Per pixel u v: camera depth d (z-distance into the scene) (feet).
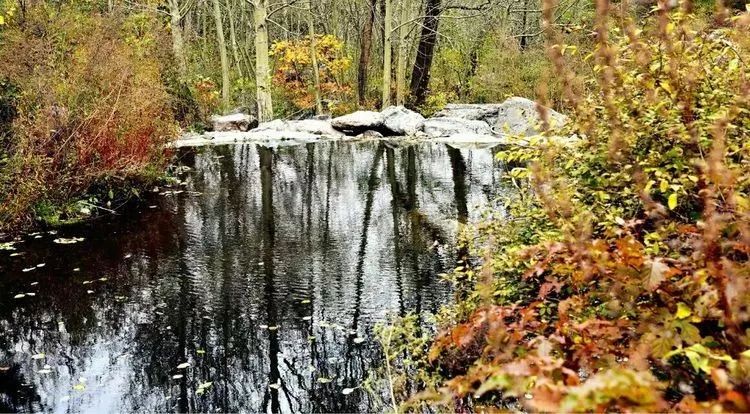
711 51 9.78
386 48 58.44
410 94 64.03
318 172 35.58
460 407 10.61
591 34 10.97
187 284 17.87
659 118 9.72
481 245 15.43
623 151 9.62
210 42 84.94
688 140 8.55
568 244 7.40
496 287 11.26
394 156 40.91
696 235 6.81
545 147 11.43
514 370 4.83
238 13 88.43
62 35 32.60
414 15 68.18
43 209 23.73
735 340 5.59
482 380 5.53
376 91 71.77
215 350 13.96
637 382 3.96
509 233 13.25
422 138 49.47
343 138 50.14
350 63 72.90
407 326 12.51
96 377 12.84
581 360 6.14
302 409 11.68
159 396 12.14
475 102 65.67
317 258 20.12
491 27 65.21
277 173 35.24
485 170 35.17
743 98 8.20
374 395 11.92
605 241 7.45
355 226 23.95
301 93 69.72
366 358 13.41
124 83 28.35
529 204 13.84
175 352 13.88
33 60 27.66
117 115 27.09
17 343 14.35
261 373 12.95
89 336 14.66
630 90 10.30
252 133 50.85
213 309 16.12
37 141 23.93
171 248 21.20
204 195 29.43
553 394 4.22
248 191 30.50
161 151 31.76
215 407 11.73
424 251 20.58
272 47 70.59
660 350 5.80
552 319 9.83
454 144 45.98
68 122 25.14
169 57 50.65
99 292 17.21
